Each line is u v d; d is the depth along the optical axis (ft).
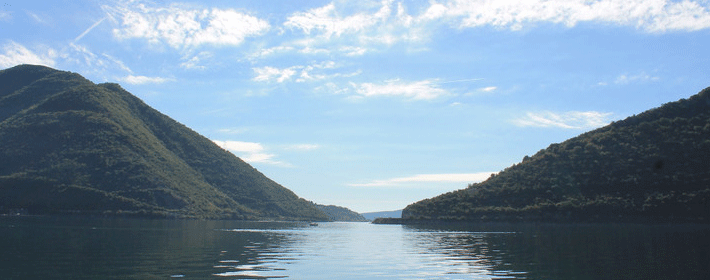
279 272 127.54
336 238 280.51
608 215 390.21
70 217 517.14
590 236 261.85
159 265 133.80
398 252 184.96
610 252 175.52
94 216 535.60
